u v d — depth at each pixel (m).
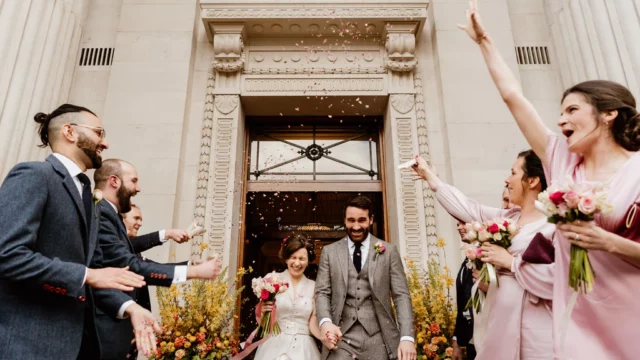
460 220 2.34
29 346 1.46
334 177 5.36
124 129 4.69
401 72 5.13
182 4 5.30
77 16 5.22
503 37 5.16
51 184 1.64
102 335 1.98
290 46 5.29
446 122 4.79
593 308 1.28
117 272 1.59
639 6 4.06
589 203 1.16
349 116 5.52
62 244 1.64
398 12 5.06
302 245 3.41
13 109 3.90
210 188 4.68
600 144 1.40
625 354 1.22
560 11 5.21
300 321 3.15
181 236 3.03
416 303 3.44
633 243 1.18
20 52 4.11
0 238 1.43
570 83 4.90
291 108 5.30
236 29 5.06
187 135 4.87
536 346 1.56
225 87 5.05
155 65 4.98
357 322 2.59
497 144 4.69
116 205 2.46
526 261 1.62
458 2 5.31
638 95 3.85
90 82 5.13
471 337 2.70
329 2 5.08
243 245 4.95
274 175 5.34
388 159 5.11
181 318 3.40
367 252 2.79
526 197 1.93
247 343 3.05
